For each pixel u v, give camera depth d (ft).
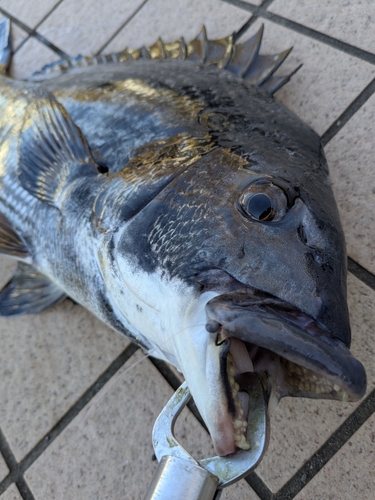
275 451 0.95
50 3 1.67
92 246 0.86
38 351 1.20
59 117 0.97
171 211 0.73
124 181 0.83
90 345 1.17
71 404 1.13
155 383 1.09
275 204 0.66
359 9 1.19
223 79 1.04
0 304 1.26
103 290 0.88
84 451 1.08
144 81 1.00
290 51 1.20
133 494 1.01
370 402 0.92
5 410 1.17
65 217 0.94
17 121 1.11
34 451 1.12
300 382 0.64
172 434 0.63
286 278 0.61
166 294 0.69
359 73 1.15
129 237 0.76
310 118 1.17
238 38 1.34
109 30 1.55
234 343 0.60
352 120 1.12
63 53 1.60
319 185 0.76
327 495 0.90
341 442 0.92
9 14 1.73
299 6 1.26
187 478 0.55
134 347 1.13
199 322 0.62
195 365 0.61
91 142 0.97
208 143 0.80
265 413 0.60
